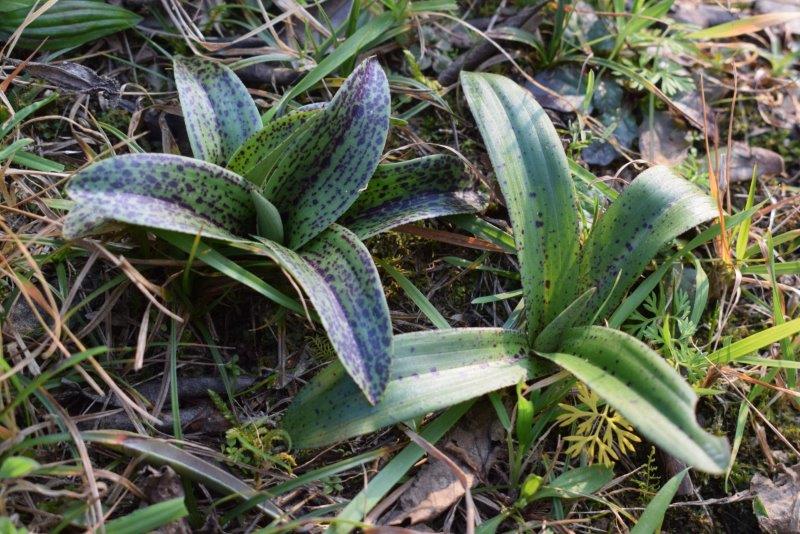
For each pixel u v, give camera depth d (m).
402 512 0.49
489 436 0.51
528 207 0.52
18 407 0.49
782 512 0.52
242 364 0.52
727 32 0.62
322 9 0.59
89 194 0.47
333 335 0.47
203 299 0.52
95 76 0.56
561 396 0.51
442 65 0.61
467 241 0.55
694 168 0.59
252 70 0.58
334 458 0.50
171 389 0.50
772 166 0.61
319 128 0.50
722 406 0.54
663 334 0.52
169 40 0.58
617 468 0.52
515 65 0.59
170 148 0.55
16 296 0.50
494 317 0.55
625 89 0.62
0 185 0.51
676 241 0.57
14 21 0.55
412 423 0.50
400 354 0.49
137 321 0.51
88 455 0.49
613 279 0.52
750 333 0.56
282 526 0.47
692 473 0.52
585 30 0.62
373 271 0.49
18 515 0.46
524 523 0.49
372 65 0.51
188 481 0.48
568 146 0.59
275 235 0.51
